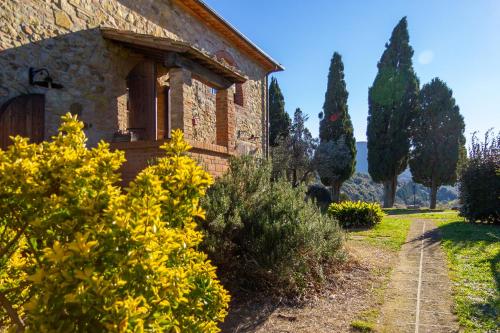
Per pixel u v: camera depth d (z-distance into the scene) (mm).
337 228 6484
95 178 1954
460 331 3795
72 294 1487
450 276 5652
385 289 5230
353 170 25969
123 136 6359
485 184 11672
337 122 26375
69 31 5859
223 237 4902
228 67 7316
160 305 1735
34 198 1868
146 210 1796
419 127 26016
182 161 2373
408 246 8148
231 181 5492
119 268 1640
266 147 13078
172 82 6328
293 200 5551
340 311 4461
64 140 2195
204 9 8812
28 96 5059
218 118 7840
